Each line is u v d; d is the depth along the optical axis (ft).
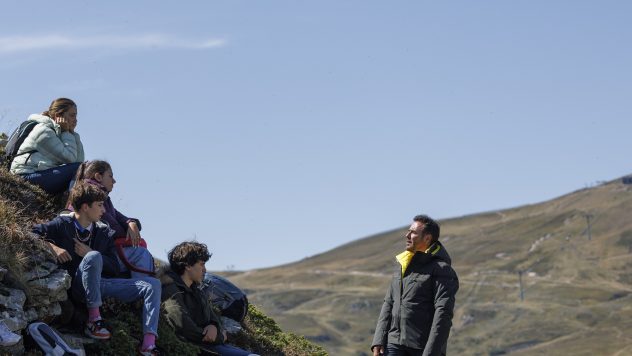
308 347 59.16
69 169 45.32
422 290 39.19
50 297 35.45
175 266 42.37
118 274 39.83
